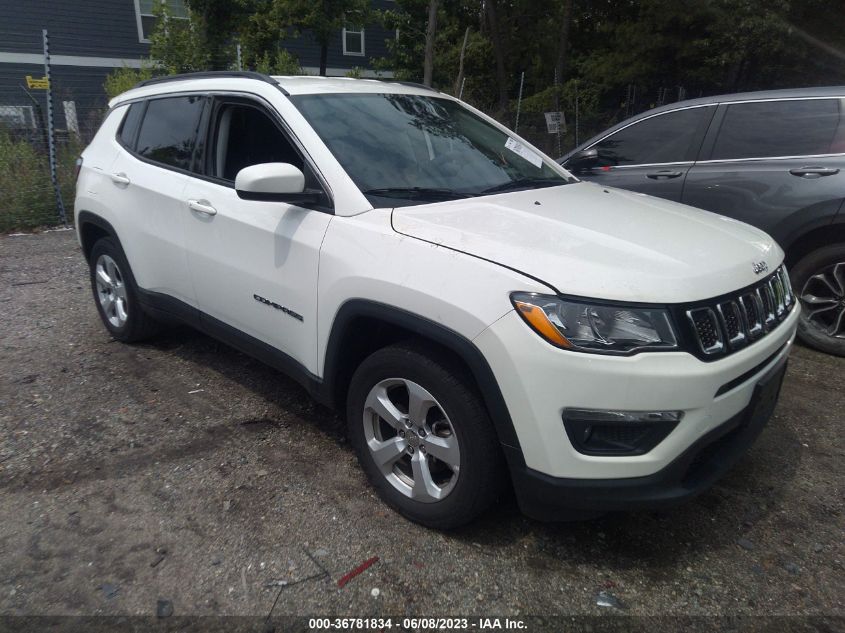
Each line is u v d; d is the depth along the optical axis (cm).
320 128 328
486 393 247
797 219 471
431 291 257
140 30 1759
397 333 301
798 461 346
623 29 1773
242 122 364
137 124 449
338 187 306
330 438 362
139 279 436
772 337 275
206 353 476
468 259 255
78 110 1253
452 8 1568
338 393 320
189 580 259
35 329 522
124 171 438
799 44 1525
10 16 1592
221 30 1341
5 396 407
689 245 275
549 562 271
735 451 271
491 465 260
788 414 395
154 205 406
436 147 359
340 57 2033
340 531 287
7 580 258
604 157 570
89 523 291
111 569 264
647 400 232
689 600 252
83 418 381
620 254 257
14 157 914
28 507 302
